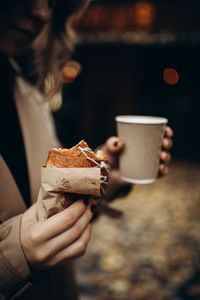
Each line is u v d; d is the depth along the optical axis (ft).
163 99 39.50
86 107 38.88
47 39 4.67
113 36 34.60
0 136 3.69
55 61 4.84
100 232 15.98
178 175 28.53
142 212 18.99
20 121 4.02
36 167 3.98
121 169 4.40
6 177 3.19
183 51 37.65
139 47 36.27
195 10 34.78
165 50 37.73
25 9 3.03
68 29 4.72
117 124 4.40
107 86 38.01
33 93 4.58
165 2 35.12
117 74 37.42
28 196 3.80
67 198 2.55
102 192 2.85
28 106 4.31
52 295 3.67
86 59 37.55
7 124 3.82
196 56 37.65
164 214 18.67
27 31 3.17
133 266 12.59
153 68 38.78
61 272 4.00
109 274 11.96
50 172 2.49
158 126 4.00
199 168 31.32
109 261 12.96
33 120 4.29
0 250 2.49
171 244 14.64
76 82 39.11
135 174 4.24
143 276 11.83
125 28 36.09
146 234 15.79
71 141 39.34
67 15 4.49
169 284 11.27
